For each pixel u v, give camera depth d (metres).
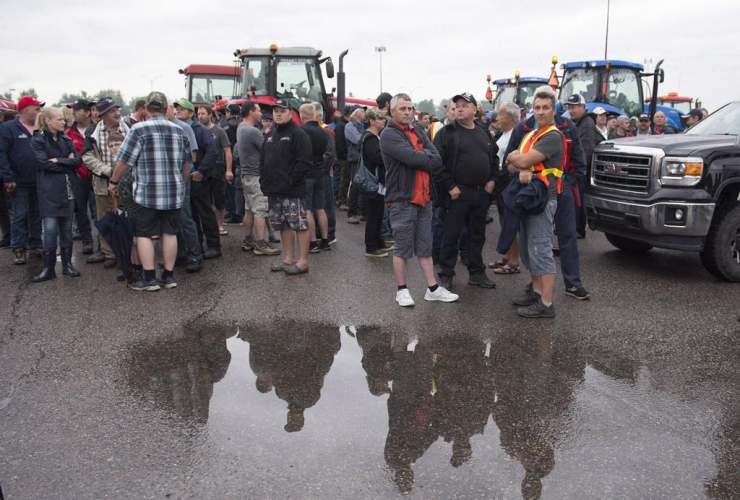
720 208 6.02
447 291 5.52
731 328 4.79
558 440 3.17
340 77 10.92
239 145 7.16
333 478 2.83
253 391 3.76
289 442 3.15
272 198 6.30
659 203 5.95
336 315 5.16
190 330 4.82
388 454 3.04
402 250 5.27
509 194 4.92
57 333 4.76
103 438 3.21
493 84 16.72
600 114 8.78
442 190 5.66
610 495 2.70
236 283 6.15
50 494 2.72
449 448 3.10
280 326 4.91
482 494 2.71
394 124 5.09
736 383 3.84
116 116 6.50
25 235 7.34
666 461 2.97
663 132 11.45
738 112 7.02
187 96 16.62
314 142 7.12
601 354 4.30
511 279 6.30
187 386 3.84
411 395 3.69
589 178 7.04
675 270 6.64
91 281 6.26
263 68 12.20
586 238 8.50
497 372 4.01
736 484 2.78
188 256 6.61
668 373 3.99
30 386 3.84
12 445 3.14
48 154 6.09
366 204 9.63
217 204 8.37
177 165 5.73
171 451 3.07
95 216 7.30
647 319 5.00
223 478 2.83
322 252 7.54
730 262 6.00
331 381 3.90
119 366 4.14
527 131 5.50
